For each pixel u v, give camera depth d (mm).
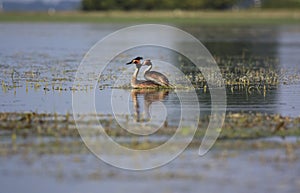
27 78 33875
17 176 16625
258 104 26062
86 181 16312
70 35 78125
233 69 39812
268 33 86438
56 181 16297
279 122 22109
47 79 33469
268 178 16422
